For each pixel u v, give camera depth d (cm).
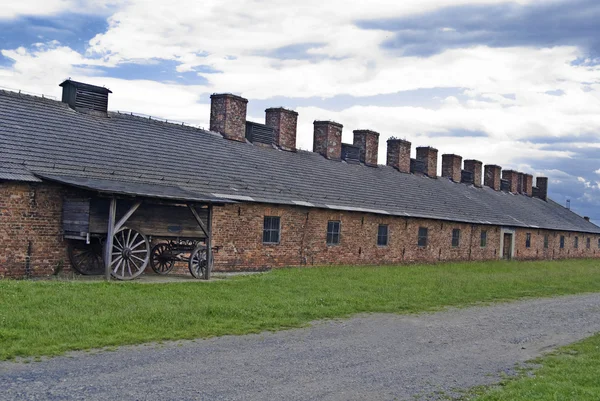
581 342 1224
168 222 1752
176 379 791
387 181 3562
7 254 1606
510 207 4772
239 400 723
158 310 1191
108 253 1567
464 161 4903
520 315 1560
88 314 1119
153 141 2286
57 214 1694
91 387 736
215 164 2402
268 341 1062
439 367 952
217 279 1809
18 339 935
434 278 2239
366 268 2559
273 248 2384
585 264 4225
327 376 855
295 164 2962
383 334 1197
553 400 773
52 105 2086
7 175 1576
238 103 2812
